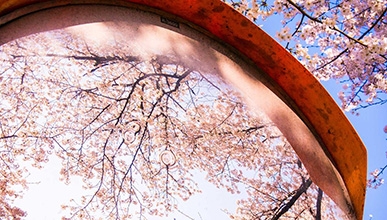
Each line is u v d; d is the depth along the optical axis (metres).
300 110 2.06
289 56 1.95
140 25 1.83
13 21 1.57
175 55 1.79
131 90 1.53
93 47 1.61
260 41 1.95
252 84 1.95
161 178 1.39
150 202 1.33
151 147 1.44
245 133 1.71
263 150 1.72
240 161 1.62
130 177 1.34
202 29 2.00
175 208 1.36
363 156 1.87
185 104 1.63
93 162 1.32
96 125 1.39
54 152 1.29
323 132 2.02
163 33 1.86
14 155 1.24
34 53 1.48
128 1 1.87
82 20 1.71
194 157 1.51
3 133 1.27
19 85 1.37
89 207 1.24
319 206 1.72
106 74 1.54
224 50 2.01
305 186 1.73
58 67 1.47
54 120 1.35
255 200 1.55
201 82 1.75
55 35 1.59
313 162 1.86
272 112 1.89
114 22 1.77
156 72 1.66
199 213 1.39
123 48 1.67
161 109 1.55
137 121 1.47
